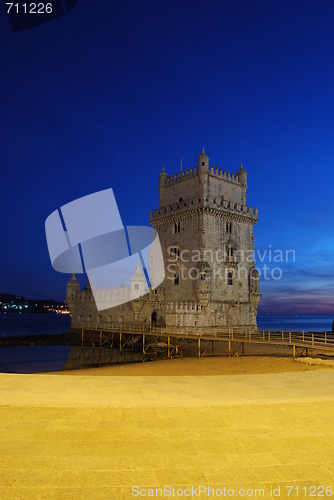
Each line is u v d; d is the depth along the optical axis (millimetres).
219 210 67375
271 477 5852
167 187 75062
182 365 41875
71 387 11094
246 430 7656
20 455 6465
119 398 9719
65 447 6793
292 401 9477
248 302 71250
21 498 5184
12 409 8766
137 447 6828
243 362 40562
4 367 54562
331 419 8297
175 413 8586
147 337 63562
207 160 67812
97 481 5668
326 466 6219
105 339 69562
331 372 14359
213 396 10039
